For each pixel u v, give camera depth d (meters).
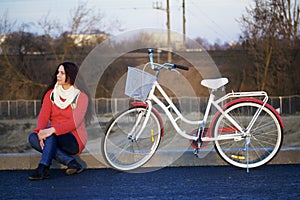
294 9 20.17
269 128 4.91
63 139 4.62
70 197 3.99
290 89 19.95
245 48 20.09
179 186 4.27
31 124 17.61
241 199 3.86
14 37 22.59
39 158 5.05
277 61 20.06
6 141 14.62
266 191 4.07
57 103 4.67
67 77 4.70
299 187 4.18
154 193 4.06
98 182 4.44
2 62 22.42
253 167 4.86
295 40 20.12
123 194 4.05
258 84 19.94
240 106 4.84
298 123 12.84
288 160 5.11
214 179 4.49
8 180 4.54
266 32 20.34
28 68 22.58
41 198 3.97
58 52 22.84
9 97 22.27
